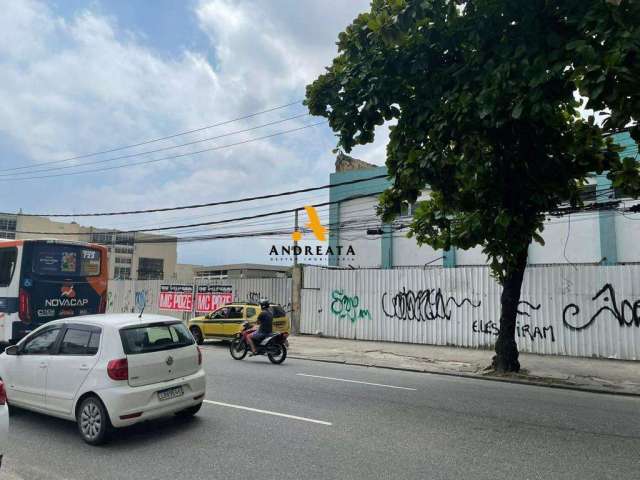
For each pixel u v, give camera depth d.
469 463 5.16
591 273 14.32
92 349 6.08
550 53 7.10
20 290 11.98
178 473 4.84
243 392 8.74
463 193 10.39
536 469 5.00
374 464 5.10
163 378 6.24
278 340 12.83
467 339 16.38
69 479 4.70
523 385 10.40
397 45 8.60
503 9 7.72
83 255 13.21
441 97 8.46
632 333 13.62
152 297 26.81
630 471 4.97
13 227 56.81
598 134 9.99
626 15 6.30
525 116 8.22
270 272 46.47
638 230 17.67
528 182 10.16
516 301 11.66
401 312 17.84
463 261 21.53
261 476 4.76
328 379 10.33
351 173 25.20
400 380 10.50
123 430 6.32
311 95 9.45
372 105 8.65
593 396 9.21
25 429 6.39
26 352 6.78
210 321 17.77
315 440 5.90
